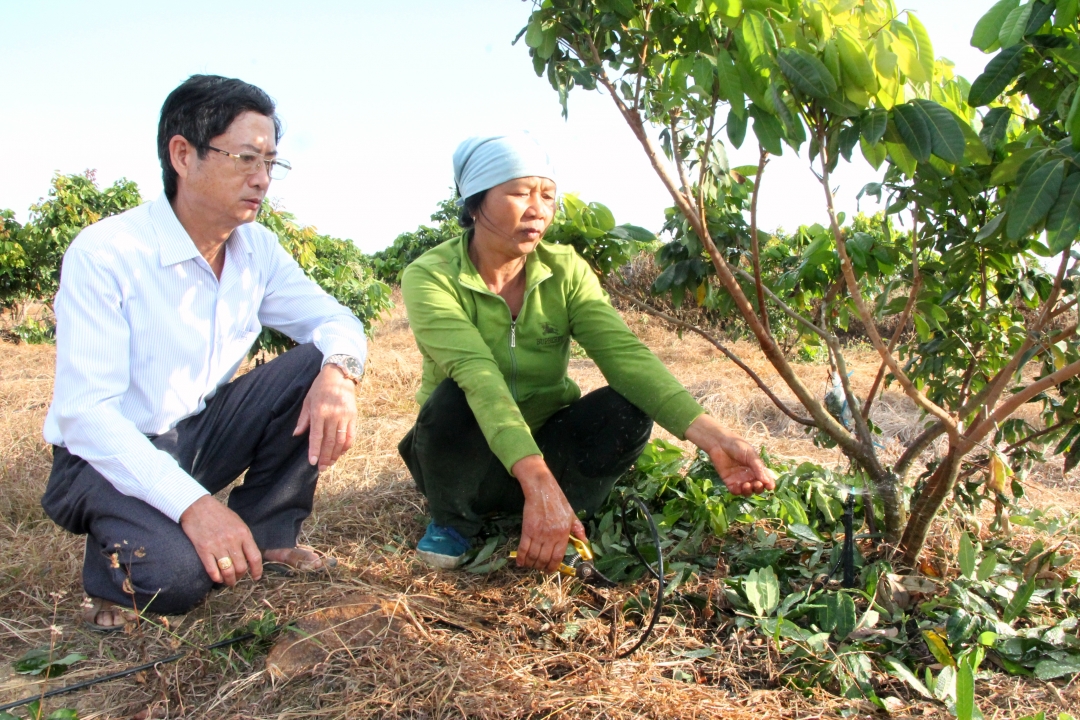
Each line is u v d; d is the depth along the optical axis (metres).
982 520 2.61
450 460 2.11
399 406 5.21
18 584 2.01
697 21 1.75
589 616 1.96
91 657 1.73
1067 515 2.72
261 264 2.07
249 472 2.12
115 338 1.71
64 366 1.67
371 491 2.90
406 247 13.62
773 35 1.55
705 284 2.29
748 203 2.34
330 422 1.86
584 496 2.30
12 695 1.58
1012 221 1.51
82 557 2.17
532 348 2.20
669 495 2.52
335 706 1.54
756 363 7.61
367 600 1.88
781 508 2.30
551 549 1.74
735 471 1.92
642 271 6.82
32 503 2.55
